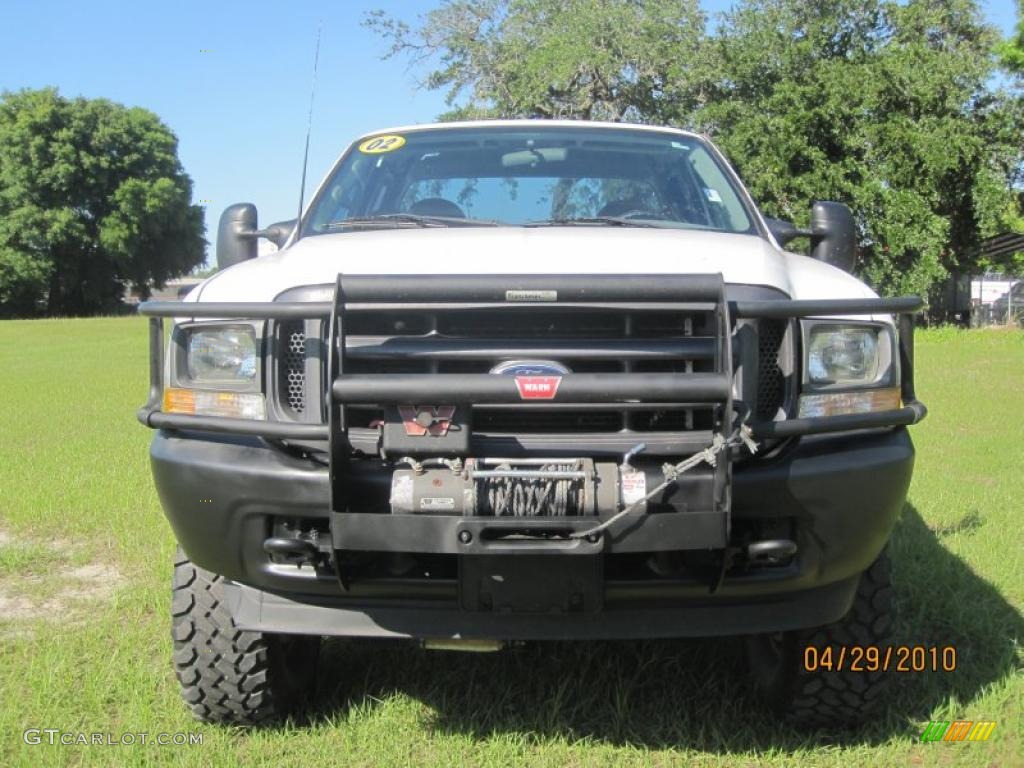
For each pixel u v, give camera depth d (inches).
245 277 129.1
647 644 169.3
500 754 133.1
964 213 1107.3
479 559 112.4
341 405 111.6
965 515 249.8
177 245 2753.4
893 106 1035.3
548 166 179.6
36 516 251.8
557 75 1146.7
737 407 115.6
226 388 123.2
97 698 146.5
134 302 2891.2
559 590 112.9
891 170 1008.9
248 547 121.1
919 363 684.7
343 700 151.6
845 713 138.9
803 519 119.1
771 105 1057.5
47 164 2541.8
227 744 136.4
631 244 131.8
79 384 614.9
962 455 333.1
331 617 125.3
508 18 1261.1
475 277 111.4
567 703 148.2
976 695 149.5
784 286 125.1
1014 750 134.0
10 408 489.1
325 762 131.9
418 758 133.3
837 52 1120.8
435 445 112.1
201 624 135.0
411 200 175.0
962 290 1294.3
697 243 135.0
